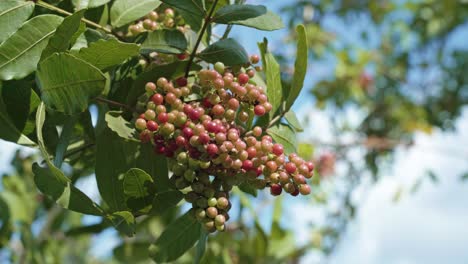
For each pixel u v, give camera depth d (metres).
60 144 0.38
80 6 0.40
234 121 0.40
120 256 0.67
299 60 0.42
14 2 0.38
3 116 0.38
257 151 0.38
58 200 0.37
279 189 0.38
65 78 0.36
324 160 1.17
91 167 0.47
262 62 0.44
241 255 0.76
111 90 0.41
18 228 0.69
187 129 0.37
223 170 0.38
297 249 0.89
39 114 0.36
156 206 0.39
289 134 0.43
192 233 0.44
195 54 0.41
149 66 0.41
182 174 0.38
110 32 0.42
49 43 0.36
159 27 0.43
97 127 0.44
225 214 0.38
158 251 0.43
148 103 0.38
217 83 0.38
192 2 0.40
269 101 0.42
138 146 0.41
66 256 0.88
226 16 0.40
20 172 0.75
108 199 0.39
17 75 0.36
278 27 0.40
